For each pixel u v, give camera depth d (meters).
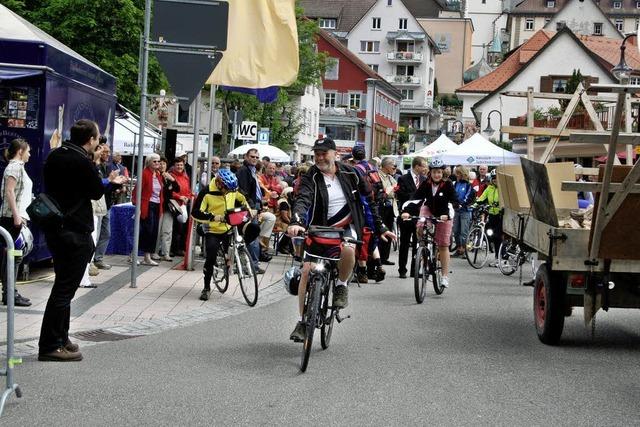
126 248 17.20
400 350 9.33
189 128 58.38
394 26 117.62
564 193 11.47
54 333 8.29
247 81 15.57
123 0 37.12
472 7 158.62
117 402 6.87
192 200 17.44
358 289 14.68
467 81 139.12
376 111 95.88
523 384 7.85
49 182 8.27
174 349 9.05
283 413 6.64
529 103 13.40
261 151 30.83
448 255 14.04
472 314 12.15
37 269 14.52
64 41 37.19
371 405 6.94
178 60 13.20
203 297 12.62
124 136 26.77
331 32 119.44
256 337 9.87
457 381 7.90
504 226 12.42
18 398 6.89
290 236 8.44
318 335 10.11
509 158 26.81
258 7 15.55
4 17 13.64
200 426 6.27
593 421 6.64
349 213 8.98
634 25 141.12
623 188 8.50
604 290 9.16
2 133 13.24
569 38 67.38
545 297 9.74
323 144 8.82
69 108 14.23
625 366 8.76
